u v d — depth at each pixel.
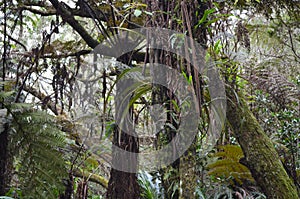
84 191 2.44
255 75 2.33
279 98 2.37
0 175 2.31
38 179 2.33
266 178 1.93
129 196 1.82
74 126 2.41
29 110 2.41
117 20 2.24
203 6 1.71
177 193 1.87
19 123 2.35
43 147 2.33
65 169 2.33
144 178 2.37
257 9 2.40
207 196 2.20
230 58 2.09
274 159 1.96
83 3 2.13
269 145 2.01
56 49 2.44
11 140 2.40
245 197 2.21
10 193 2.44
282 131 2.42
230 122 2.06
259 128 2.04
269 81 2.32
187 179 1.60
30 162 2.33
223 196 2.34
